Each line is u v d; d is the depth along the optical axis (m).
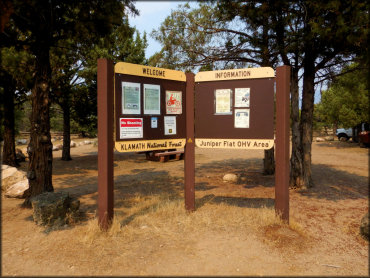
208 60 8.84
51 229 4.39
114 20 5.80
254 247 3.74
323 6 5.52
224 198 6.48
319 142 26.61
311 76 7.68
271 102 5.03
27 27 5.45
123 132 4.59
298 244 3.91
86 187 8.05
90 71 12.27
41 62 5.99
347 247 3.99
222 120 5.30
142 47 15.20
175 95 5.28
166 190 7.50
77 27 5.86
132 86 4.69
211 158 15.68
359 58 6.62
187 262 3.32
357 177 9.40
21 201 6.41
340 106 21.20
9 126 11.64
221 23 8.49
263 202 6.06
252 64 9.20
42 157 5.98
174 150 15.57
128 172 11.01
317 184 8.23
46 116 6.06
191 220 4.72
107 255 3.50
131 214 5.14
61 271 3.13
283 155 4.66
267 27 6.79
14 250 3.66
